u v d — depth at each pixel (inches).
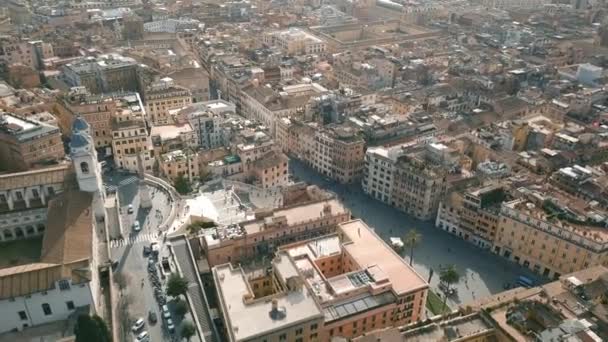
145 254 7352.4
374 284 6668.3
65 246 6117.1
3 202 7347.4
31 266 5821.9
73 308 5876.0
